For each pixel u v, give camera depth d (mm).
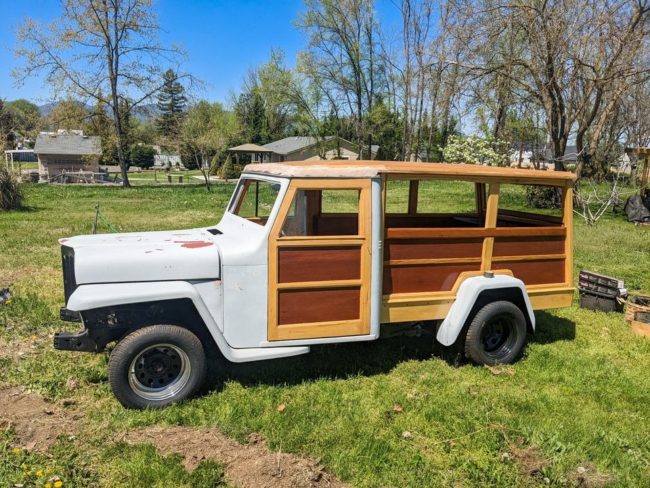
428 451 3324
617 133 25531
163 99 44094
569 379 4426
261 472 3014
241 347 3873
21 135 49938
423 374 4438
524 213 5414
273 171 4094
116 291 3520
